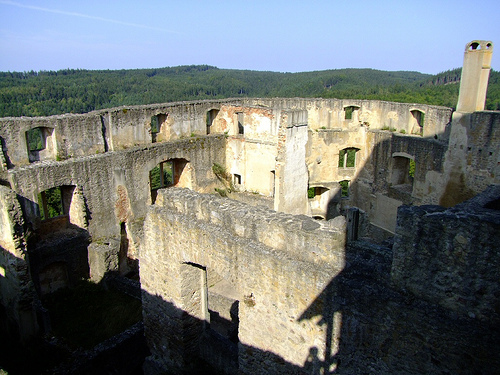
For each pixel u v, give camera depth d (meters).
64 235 18.11
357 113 25.45
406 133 23.23
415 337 6.48
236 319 15.20
